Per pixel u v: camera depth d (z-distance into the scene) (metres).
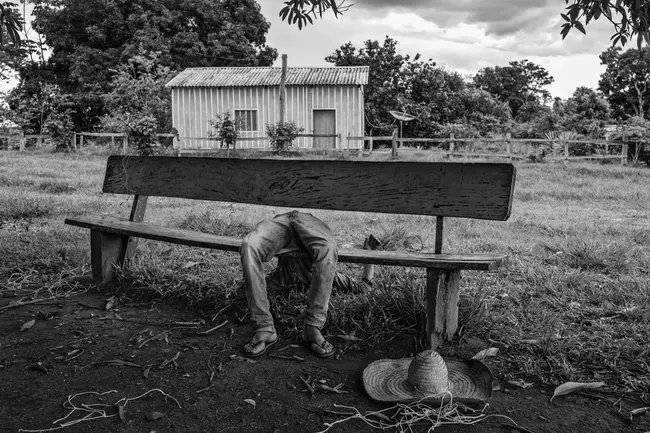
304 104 24.88
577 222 8.50
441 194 3.80
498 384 3.15
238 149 23.30
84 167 16.41
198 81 25.50
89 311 4.25
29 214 8.12
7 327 3.93
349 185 4.11
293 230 3.76
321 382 3.17
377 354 3.57
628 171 16.88
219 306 4.29
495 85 64.88
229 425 2.76
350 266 5.34
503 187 3.62
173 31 35.41
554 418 2.85
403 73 34.47
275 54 39.38
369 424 2.78
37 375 3.24
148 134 21.89
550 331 3.80
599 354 3.46
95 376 3.24
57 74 35.59
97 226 4.72
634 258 5.86
